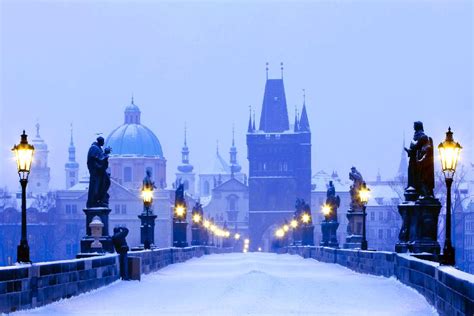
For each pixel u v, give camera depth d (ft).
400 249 142.31
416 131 144.36
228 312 93.86
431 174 140.56
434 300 95.86
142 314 94.22
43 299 104.17
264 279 139.74
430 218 138.31
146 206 220.64
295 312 93.61
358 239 254.06
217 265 250.57
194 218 422.82
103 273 138.10
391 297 112.57
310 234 392.88
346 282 144.46
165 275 184.44
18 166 104.27
